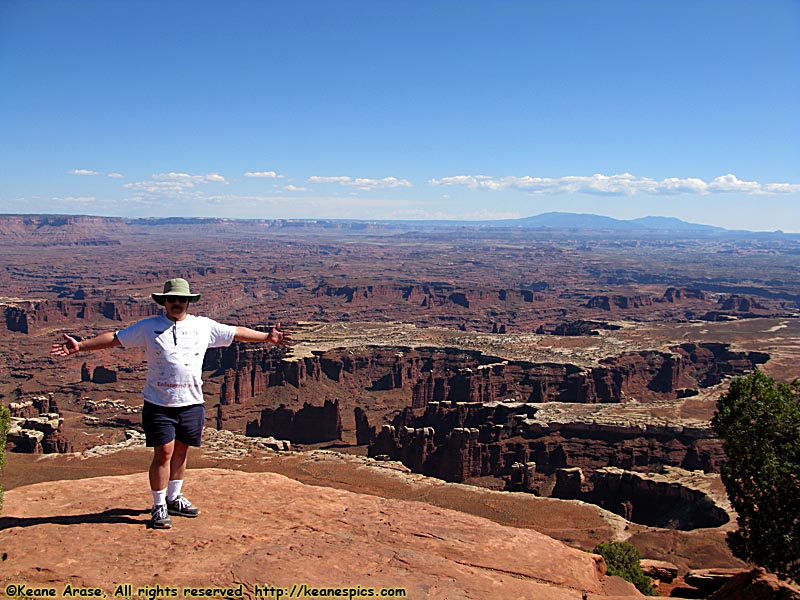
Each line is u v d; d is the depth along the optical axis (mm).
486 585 14852
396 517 18656
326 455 99250
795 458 29719
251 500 19344
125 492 19688
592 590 16375
